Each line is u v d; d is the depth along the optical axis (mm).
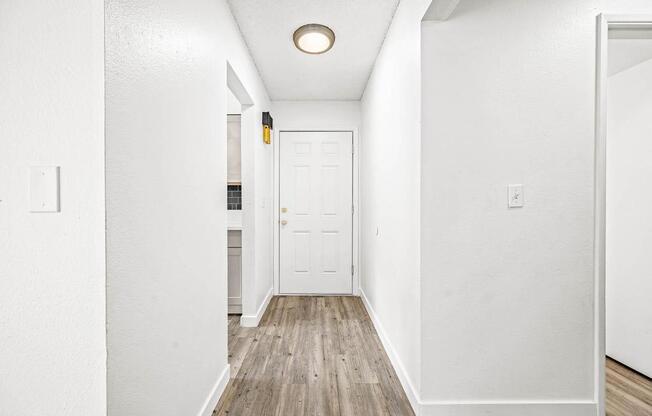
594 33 1829
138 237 1154
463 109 1800
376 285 3164
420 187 1803
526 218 1826
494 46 1801
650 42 2168
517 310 1830
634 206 2504
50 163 1006
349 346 2764
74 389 1018
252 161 3215
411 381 1998
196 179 1654
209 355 1854
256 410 1892
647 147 2439
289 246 4277
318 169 4258
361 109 4176
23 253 1023
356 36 2709
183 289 1514
